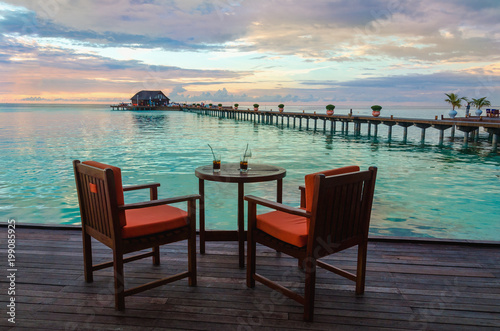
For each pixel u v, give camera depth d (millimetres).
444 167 8047
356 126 17656
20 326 1457
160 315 1557
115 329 1445
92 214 1703
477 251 2322
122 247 1566
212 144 12500
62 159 8688
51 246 2354
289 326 1479
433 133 18672
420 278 1938
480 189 5715
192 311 1593
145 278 1918
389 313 1590
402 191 5570
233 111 32312
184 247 2379
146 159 8977
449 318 1549
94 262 2104
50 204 4648
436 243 2451
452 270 2039
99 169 1525
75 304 1640
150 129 19281
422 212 4379
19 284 1830
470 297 1735
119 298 1576
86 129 18547
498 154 10477
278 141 13969
